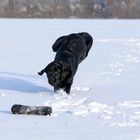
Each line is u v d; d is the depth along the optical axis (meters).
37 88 12.67
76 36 12.61
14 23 40.62
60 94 11.62
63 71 11.43
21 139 7.55
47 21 44.34
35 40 26.53
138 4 61.28
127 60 18.98
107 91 12.14
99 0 61.16
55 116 9.23
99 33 31.42
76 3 60.88
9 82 13.55
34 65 17.31
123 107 10.08
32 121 8.77
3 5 58.88
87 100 10.88
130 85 13.12
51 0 59.84
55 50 12.64
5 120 8.82
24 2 59.12
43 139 7.55
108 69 16.42
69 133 7.93
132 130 8.12
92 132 8.00
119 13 61.09
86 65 17.34
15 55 20.17
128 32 32.19
